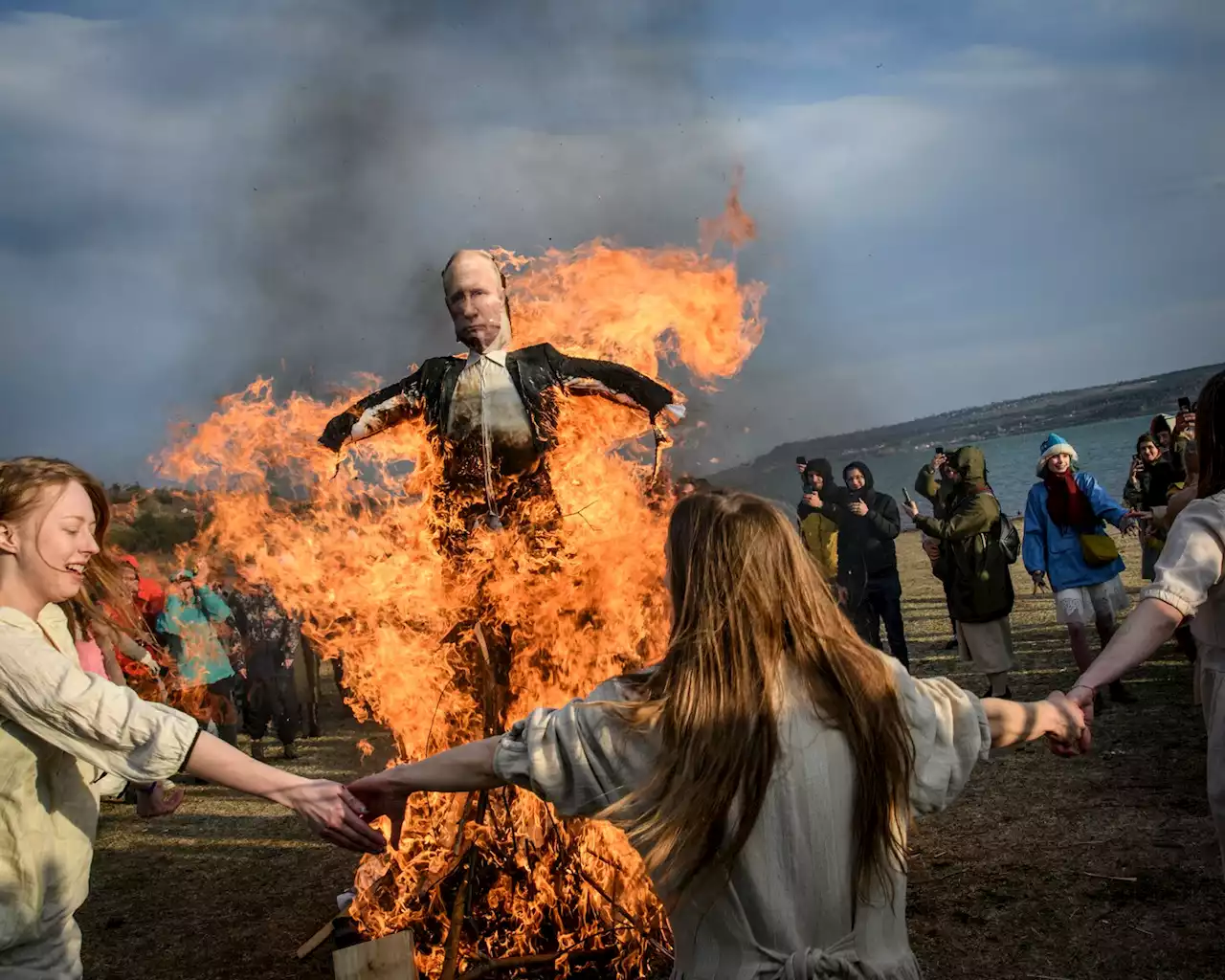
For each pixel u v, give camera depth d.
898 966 1.89
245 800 8.11
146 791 2.79
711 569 1.95
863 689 1.90
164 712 2.29
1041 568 7.79
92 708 2.24
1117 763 6.25
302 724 10.66
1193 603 2.61
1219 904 4.33
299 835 6.94
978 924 4.42
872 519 9.20
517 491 3.78
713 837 1.81
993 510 8.07
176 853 6.77
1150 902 4.42
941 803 1.97
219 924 5.44
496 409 3.72
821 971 1.81
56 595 2.46
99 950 5.20
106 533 2.77
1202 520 2.75
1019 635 10.85
